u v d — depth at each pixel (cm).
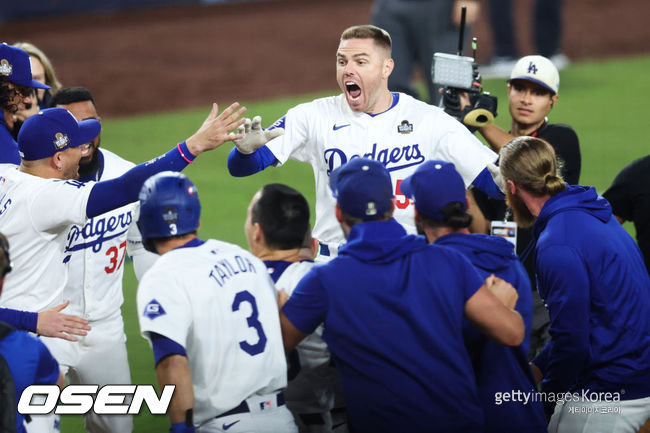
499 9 5681
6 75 1681
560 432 1458
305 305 1224
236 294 1244
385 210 1241
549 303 1381
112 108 5766
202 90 6281
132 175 1431
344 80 1573
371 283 1200
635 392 1409
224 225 3150
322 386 1400
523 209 1480
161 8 10131
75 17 9494
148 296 1202
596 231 1387
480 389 1288
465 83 1780
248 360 1235
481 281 1227
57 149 1514
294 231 1363
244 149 1497
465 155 1594
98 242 1655
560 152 1875
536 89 1883
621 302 1385
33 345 1195
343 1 10425
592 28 7769
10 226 1475
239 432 1235
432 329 1198
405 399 1209
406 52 4116
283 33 8612
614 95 5159
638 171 1664
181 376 1174
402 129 1603
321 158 1631
